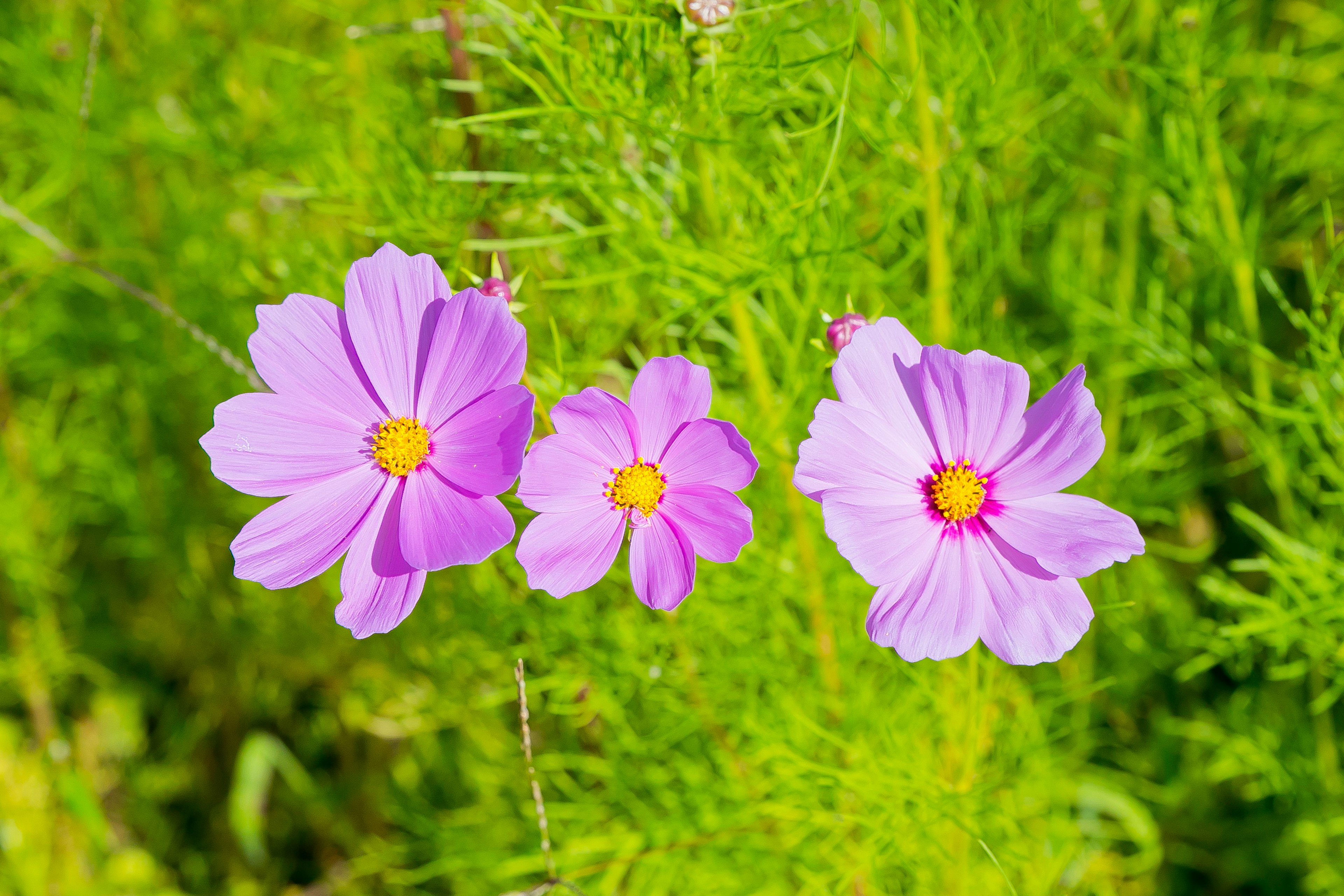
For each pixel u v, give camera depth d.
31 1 0.87
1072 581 0.55
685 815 0.72
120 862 0.81
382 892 0.82
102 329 0.88
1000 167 0.72
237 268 0.82
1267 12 0.88
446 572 0.73
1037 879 0.73
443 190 0.68
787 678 0.72
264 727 0.90
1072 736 0.77
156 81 0.84
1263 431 0.77
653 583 0.55
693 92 0.63
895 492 0.56
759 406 0.69
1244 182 0.77
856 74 0.66
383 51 0.75
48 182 0.83
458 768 0.82
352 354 0.55
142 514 0.88
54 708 0.88
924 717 0.72
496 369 0.54
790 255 0.66
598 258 0.72
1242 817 0.79
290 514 0.54
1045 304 0.83
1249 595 0.72
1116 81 0.78
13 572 0.80
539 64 0.67
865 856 0.65
